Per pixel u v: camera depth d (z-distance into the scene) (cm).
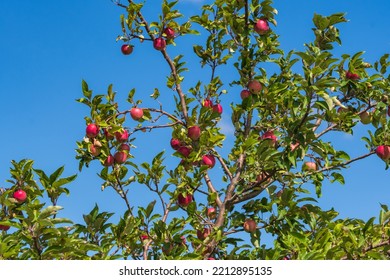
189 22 743
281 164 645
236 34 765
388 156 661
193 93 760
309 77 592
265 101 752
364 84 708
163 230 664
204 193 713
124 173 690
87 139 644
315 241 575
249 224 679
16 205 585
